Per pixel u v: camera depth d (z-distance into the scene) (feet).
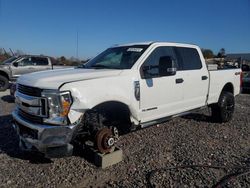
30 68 49.78
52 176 13.38
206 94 21.68
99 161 14.44
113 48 19.47
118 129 15.98
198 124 23.82
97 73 14.90
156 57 17.56
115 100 14.57
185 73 19.36
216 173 13.88
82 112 13.20
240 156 16.37
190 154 16.47
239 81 26.22
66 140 12.80
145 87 16.22
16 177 13.20
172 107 18.45
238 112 30.32
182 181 12.98
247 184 12.76
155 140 18.99
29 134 13.51
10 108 29.50
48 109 12.76
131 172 13.93
